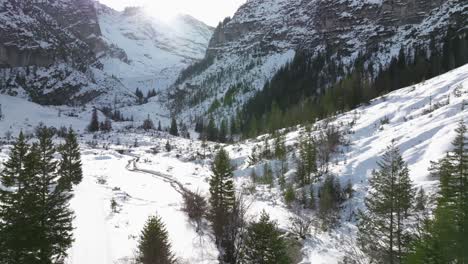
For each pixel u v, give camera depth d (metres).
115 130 156.00
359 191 43.75
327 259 31.16
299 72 177.75
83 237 31.48
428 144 44.88
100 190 49.38
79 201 42.00
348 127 67.88
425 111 60.25
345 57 180.50
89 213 38.09
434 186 34.47
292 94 158.38
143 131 152.38
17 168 23.00
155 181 60.88
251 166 67.75
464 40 117.56
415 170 39.91
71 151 52.00
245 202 45.56
